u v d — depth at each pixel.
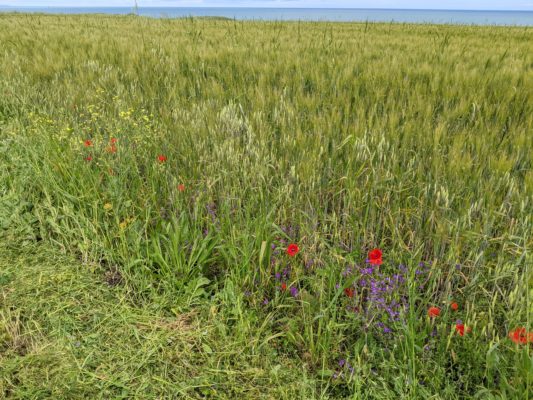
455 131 3.45
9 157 3.54
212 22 15.05
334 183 2.86
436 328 2.07
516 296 1.93
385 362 1.86
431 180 2.65
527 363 1.58
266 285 2.33
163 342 2.04
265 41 8.43
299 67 5.53
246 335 2.08
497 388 1.80
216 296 2.29
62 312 2.20
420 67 5.49
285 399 1.80
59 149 3.31
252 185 2.80
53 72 5.70
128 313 2.19
